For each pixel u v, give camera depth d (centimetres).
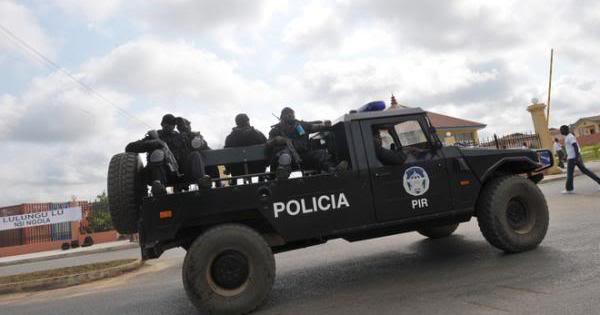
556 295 377
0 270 1418
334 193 493
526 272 461
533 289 402
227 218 475
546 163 619
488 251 591
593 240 573
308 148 562
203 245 438
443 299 407
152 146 508
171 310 514
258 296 442
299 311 432
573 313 331
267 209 472
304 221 481
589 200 963
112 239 2017
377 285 496
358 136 521
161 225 449
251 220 493
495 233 537
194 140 524
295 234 477
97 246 1833
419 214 520
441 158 541
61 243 2005
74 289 784
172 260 997
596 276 416
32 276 909
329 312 415
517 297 385
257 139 557
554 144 2012
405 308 395
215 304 431
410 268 559
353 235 511
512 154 571
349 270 602
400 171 520
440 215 529
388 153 516
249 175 494
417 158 532
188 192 458
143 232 452
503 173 585
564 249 541
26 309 652
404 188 518
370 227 501
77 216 2036
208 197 461
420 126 549
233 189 466
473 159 553
